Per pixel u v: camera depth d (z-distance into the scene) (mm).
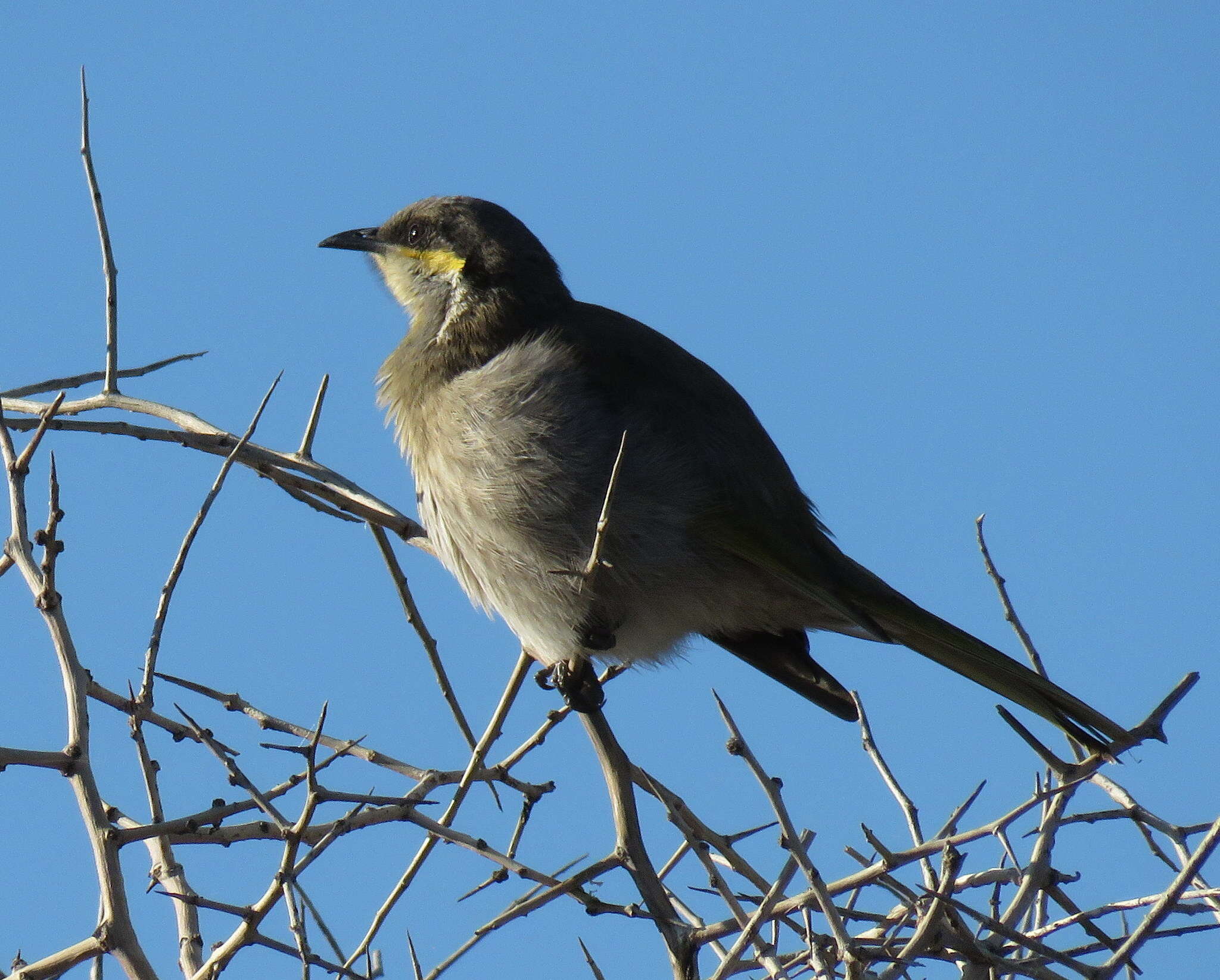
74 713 6961
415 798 7941
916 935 6566
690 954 7340
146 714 7480
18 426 8547
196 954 7660
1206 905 7328
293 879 6730
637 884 7562
